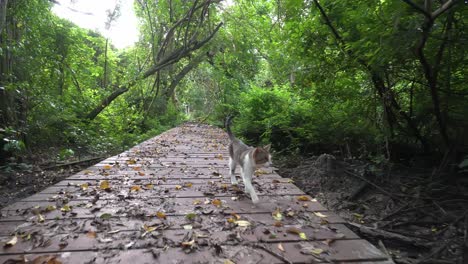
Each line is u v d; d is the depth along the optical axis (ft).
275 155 28.30
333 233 8.48
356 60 15.21
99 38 53.06
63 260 6.66
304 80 20.39
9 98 22.15
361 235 10.18
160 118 59.47
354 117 21.24
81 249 7.16
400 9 11.48
